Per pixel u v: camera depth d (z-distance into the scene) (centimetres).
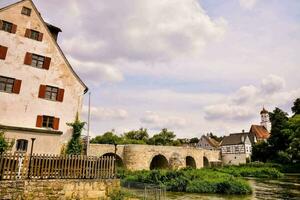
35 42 2441
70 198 1312
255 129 8594
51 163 1339
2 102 2178
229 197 2308
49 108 2405
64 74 2570
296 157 5822
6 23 2327
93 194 1381
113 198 1418
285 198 2242
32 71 2375
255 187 3042
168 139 8081
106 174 1476
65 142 2442
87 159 1433
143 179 3070
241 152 7631
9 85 2256
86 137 2869
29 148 2184
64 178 1346
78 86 2650
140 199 1689
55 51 2547
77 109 2589
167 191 2684
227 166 6159
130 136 7994
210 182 2705
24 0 2438
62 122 2464
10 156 1238
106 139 7038
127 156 4484
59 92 2495
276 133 6881
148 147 4722
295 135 5822
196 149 5666
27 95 2306
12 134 2127
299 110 7312
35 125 2291
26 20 2427
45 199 1251
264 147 7138
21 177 1250
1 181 1162
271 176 4619
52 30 2741
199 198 2239
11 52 2297
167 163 5034
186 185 2720
